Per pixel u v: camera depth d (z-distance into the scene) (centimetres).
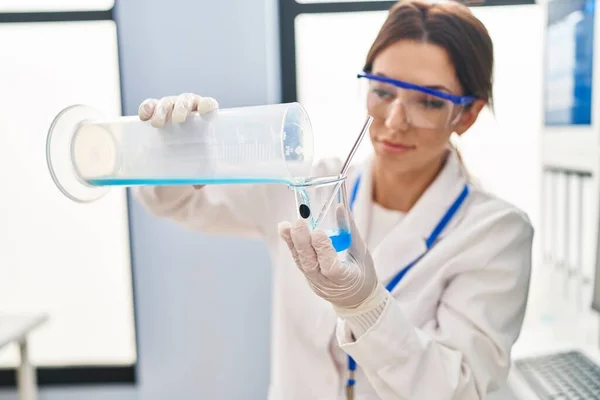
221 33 190
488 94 110
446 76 103
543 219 198
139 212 198
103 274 219
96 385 221
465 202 117
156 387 207
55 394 221
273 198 130
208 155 86
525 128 205
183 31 189
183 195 118
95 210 214
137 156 89
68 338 223
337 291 84
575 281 176
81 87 207
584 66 164
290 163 81
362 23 212
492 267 106
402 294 111
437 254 110
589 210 167
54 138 87
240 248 199
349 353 95
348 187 128
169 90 192
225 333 203
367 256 89
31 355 225
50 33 206
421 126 102
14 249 216
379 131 107
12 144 210
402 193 120
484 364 100
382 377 93
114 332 224
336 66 215
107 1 205
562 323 174
